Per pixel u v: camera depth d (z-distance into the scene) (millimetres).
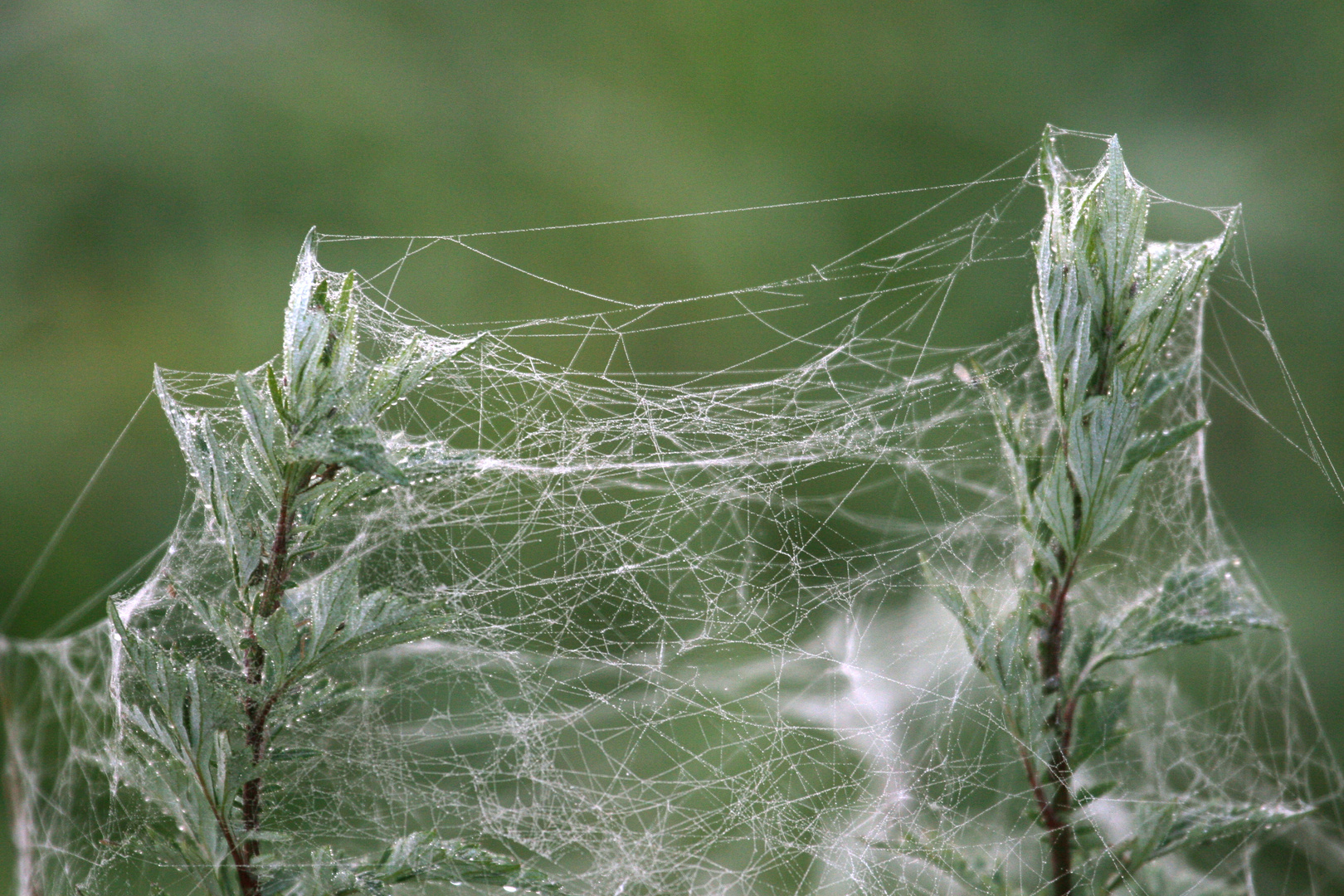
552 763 1142
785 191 1942
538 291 1862
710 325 1768
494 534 1199
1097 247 855
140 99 1885
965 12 2033
